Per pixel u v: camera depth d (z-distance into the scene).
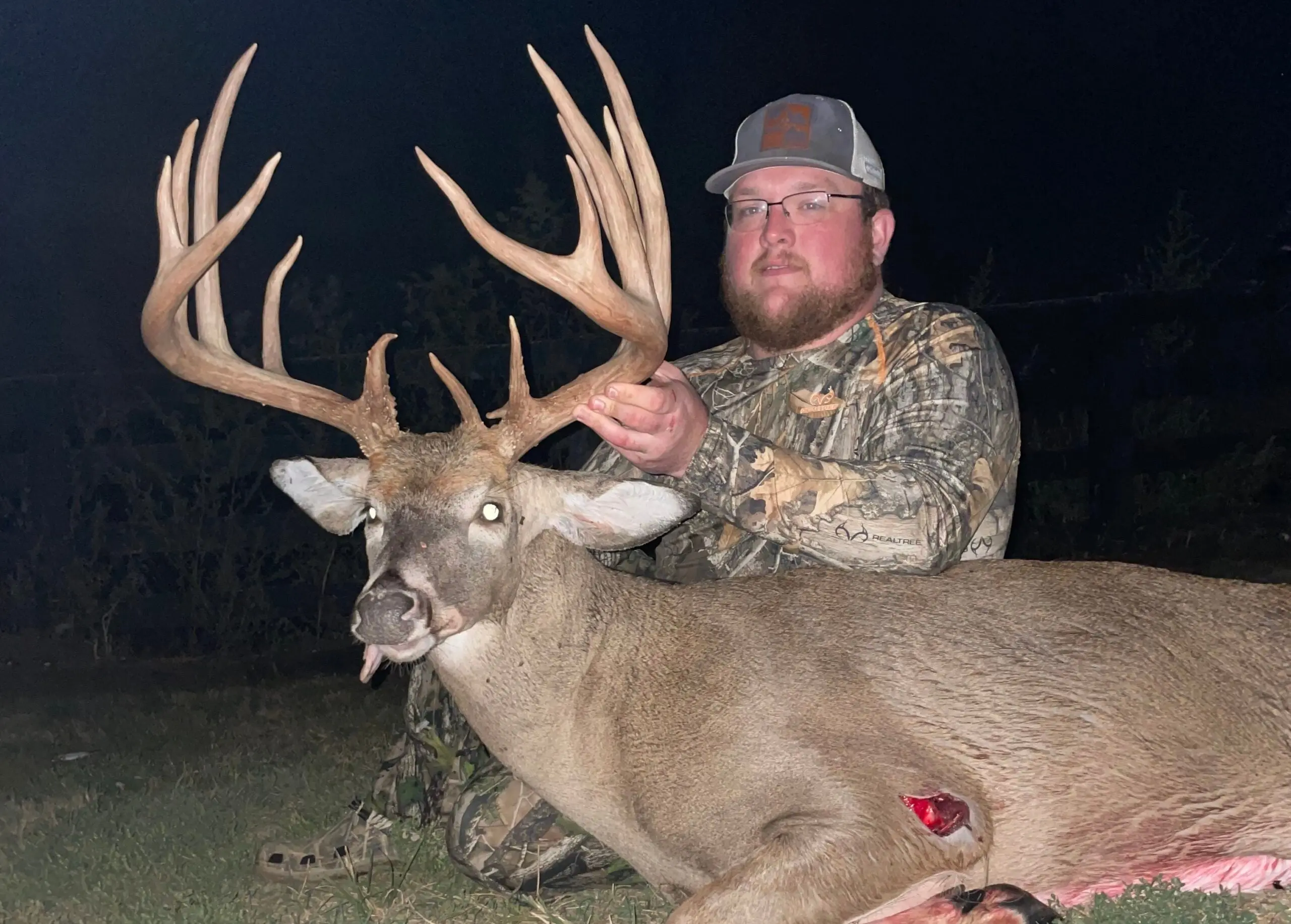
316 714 2.72
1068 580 1.41
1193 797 1.33
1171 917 1.24
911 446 1.44
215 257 1.33
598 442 3.38
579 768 1.35
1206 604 1.40
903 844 1.23
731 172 1.62
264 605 3.63
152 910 1.51
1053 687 1.33
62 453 3.81
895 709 1.31
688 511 1.37
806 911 1.19
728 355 1.70
